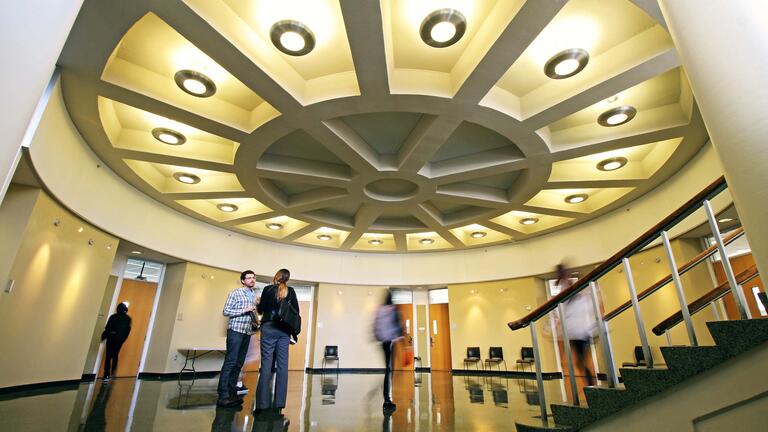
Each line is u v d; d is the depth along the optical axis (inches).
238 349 165.6
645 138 227.1
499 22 154.3
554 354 415.8
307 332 485.7
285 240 447.8
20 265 188.2
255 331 171.0
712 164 233.0
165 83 196.5
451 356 470.9
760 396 75.5
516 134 223.9
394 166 276.1
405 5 159.0
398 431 125.1
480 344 454.6
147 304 362.6
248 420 133.1
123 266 347.6
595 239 366.3
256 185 299.1
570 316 212.1
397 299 524.4
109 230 269.0
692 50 54.1
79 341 243.4
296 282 483.8
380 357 481.1
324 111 203.8
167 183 316.2
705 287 272.8
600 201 339.3
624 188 313.3
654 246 305.6
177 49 177.8
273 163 275.9
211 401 181.3
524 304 436.5
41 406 153.5
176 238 352.2
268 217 377.7
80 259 240.7
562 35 170.9
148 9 140.3
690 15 54.9
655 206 298.8
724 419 80.2
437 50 181.9
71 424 122.3
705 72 51.9
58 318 222.4
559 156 249.3
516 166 265.6
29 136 161.2
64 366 230.1
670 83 203.8
